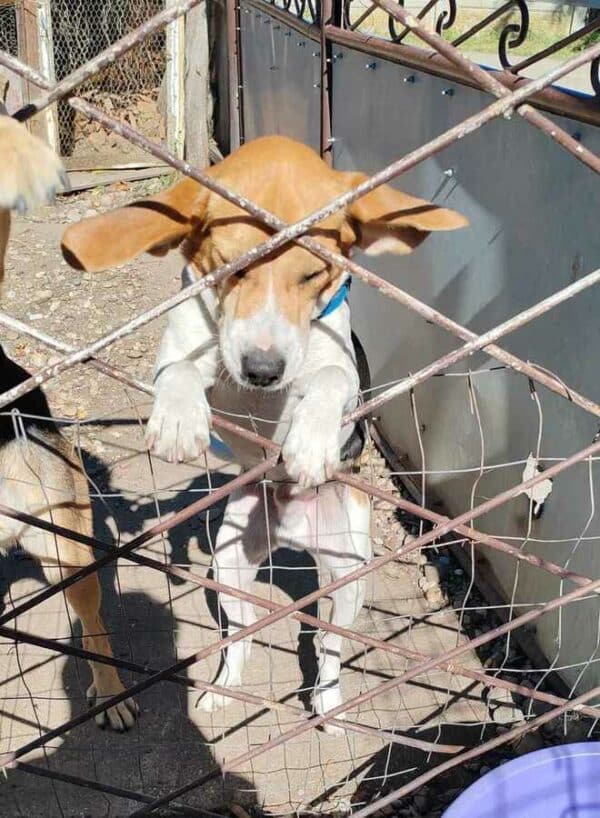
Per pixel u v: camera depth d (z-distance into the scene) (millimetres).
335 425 606
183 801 848
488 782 687
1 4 2465
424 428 1268
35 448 847
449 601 1108
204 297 779
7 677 980
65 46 2686
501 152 1004
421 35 478
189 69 2576
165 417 593
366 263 1462
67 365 533
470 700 964
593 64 778
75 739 917
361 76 1445
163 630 1052
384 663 1015
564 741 894
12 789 859
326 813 835
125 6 2686
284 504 909
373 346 1456
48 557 863
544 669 948
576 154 504
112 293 1942
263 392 817
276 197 731
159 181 2637
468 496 1140
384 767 884
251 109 2561
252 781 869
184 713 951
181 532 1220
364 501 929
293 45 1976
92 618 906
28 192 524
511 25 983
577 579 696
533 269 941
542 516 956
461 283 1116
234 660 948
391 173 493
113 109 2768
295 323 718
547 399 928
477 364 1083
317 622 682
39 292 1937
